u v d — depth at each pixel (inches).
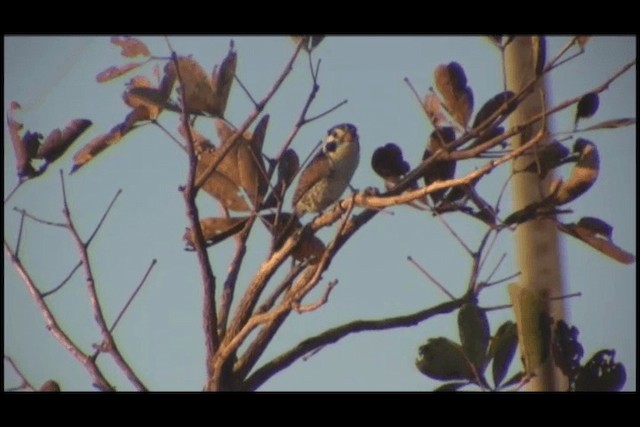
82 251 313.4
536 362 265.4
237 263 320.2
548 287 290.2
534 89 309.9
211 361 301.9
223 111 308.0
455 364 269.9
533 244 294.4
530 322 267.3
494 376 269.1
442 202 309.6
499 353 270.2
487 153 311.0
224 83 307.0
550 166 302.5
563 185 297.0
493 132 315.9
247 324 290.5
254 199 318.7
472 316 272.4
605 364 267.9
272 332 301.0
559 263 292.5
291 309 286.0
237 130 315.3
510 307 278.5
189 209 304.8
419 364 271.9
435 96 323.9
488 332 271.4
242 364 301.0
